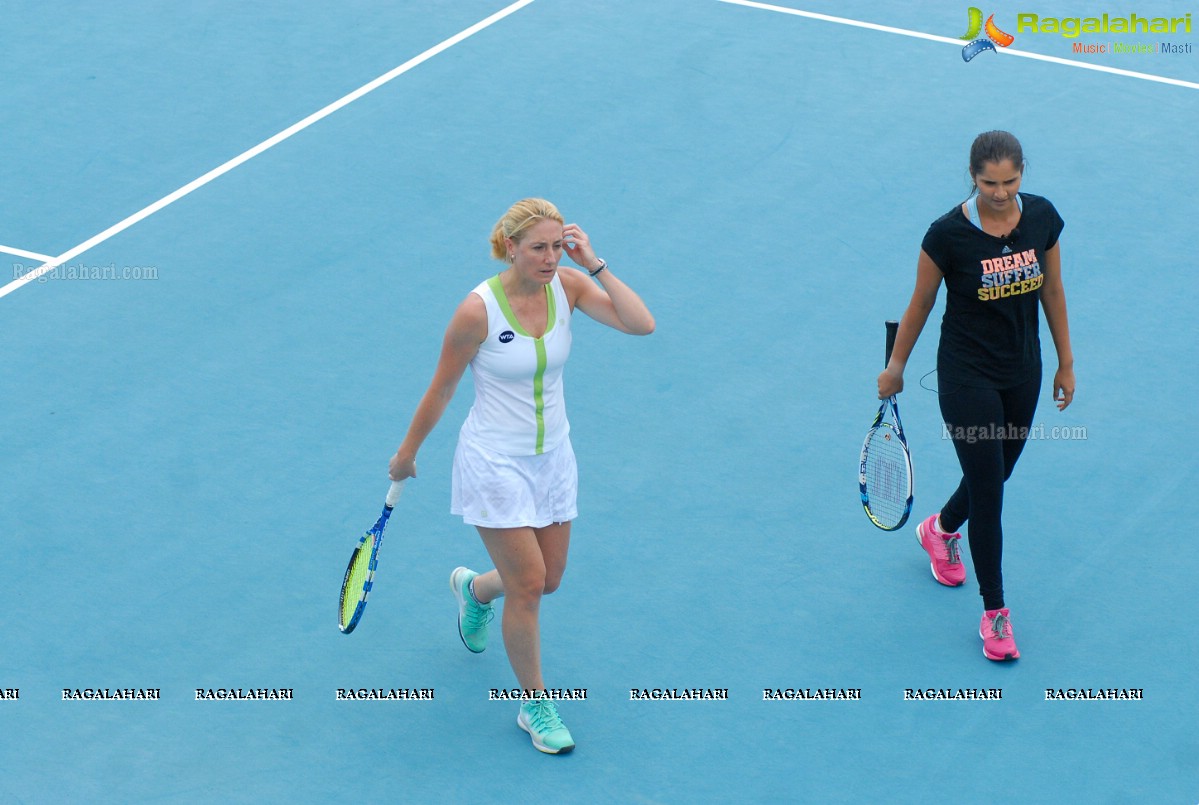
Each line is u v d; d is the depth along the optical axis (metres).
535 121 22.88
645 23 26.22
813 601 13.59
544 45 25.44
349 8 27.06
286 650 13.02
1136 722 12.14
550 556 11.84
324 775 11.73
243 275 19.03
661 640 13.14
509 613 11.56
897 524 13.23
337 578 13.88
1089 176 21.11
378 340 17.66
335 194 20.95
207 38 25.92
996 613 12.72
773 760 11.85
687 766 11.83
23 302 18.41
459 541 14.38
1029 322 12.05
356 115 23.19
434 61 24.92
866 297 18.36
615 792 11.59
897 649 13.02
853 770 11.73
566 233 11.37
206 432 15.98
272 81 24.36
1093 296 18.22
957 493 13.20
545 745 11.92
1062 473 15.15
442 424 16.06
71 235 20.03
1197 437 15.65
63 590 13.66
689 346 17.44
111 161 21.94
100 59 25.14
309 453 15.64
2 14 26.83
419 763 11.88
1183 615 13.30
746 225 19.98
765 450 15.64
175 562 14.04
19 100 23.75
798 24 26.14
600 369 17.03
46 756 11.84
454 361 11.00
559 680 12.67
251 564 14.03
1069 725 12.13
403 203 20.67
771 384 16.72
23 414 16.30
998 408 12.12
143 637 13.12
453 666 12.93
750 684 12.64
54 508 14.76
